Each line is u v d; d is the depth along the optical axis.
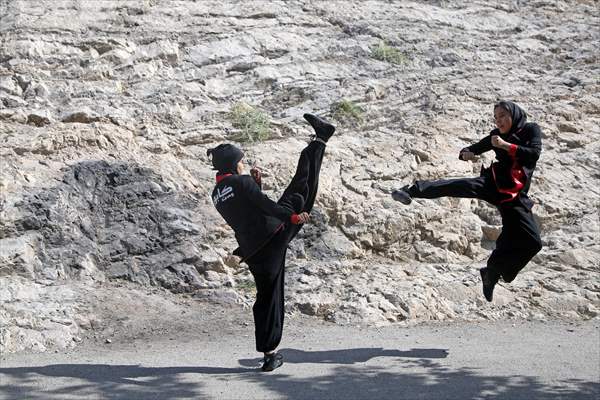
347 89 21.48
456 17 27.52
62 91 19.23
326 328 12.97
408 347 11.64
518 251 10.96
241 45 22.97
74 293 13.25
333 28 25.11
